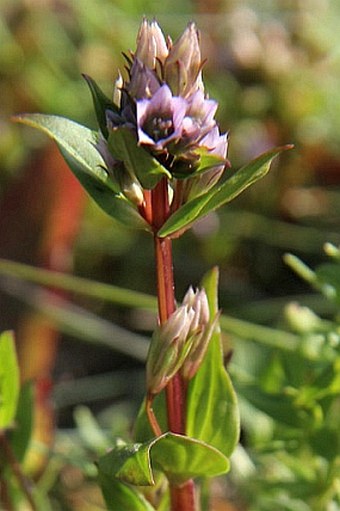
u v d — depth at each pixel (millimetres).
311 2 739
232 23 718
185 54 397
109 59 710
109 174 409
